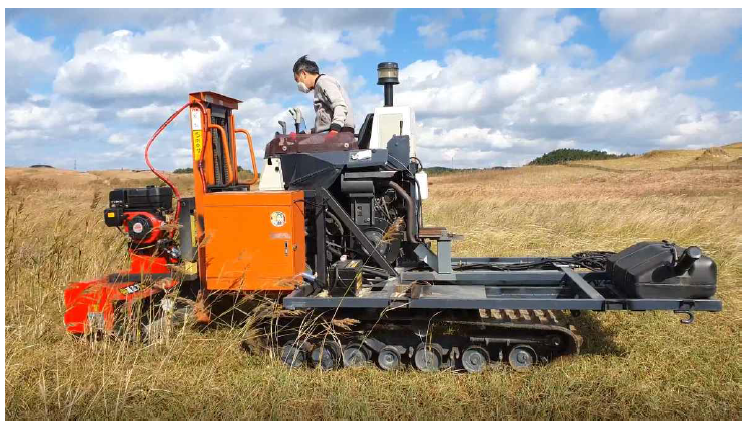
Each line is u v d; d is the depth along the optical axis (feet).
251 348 14.05
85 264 18.30
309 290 14.15
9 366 13.12
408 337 13.58
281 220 13.58
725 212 33.99
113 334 14.10
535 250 26.08
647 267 12.89
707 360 13.88
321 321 13.89
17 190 31.50
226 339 14.19
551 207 36.81
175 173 102.47
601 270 16.84
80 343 14.16
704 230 28.32
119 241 19.67
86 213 23.62
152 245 15.33
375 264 15.69
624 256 14.40
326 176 14.99
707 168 115.55
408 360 13.88
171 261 15.62
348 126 16.65
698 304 12.30
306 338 13.41
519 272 16.22
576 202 41.06
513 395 12.25
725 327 15.98
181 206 15.12
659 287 12.72
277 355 13.80
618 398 12.07
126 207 15.46
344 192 15.17
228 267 13.85
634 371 13.33
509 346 13.46
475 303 12.80
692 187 68.03
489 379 12.84
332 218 15.46
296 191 14.28
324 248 15.10
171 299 14.96
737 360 13.76
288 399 12.22
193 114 14.75
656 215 31.40
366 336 13.44
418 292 13.74
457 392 12.43
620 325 16.17
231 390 12.57
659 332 15.52
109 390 12.40
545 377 12.61
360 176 14.93
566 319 16.69
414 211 16.15
